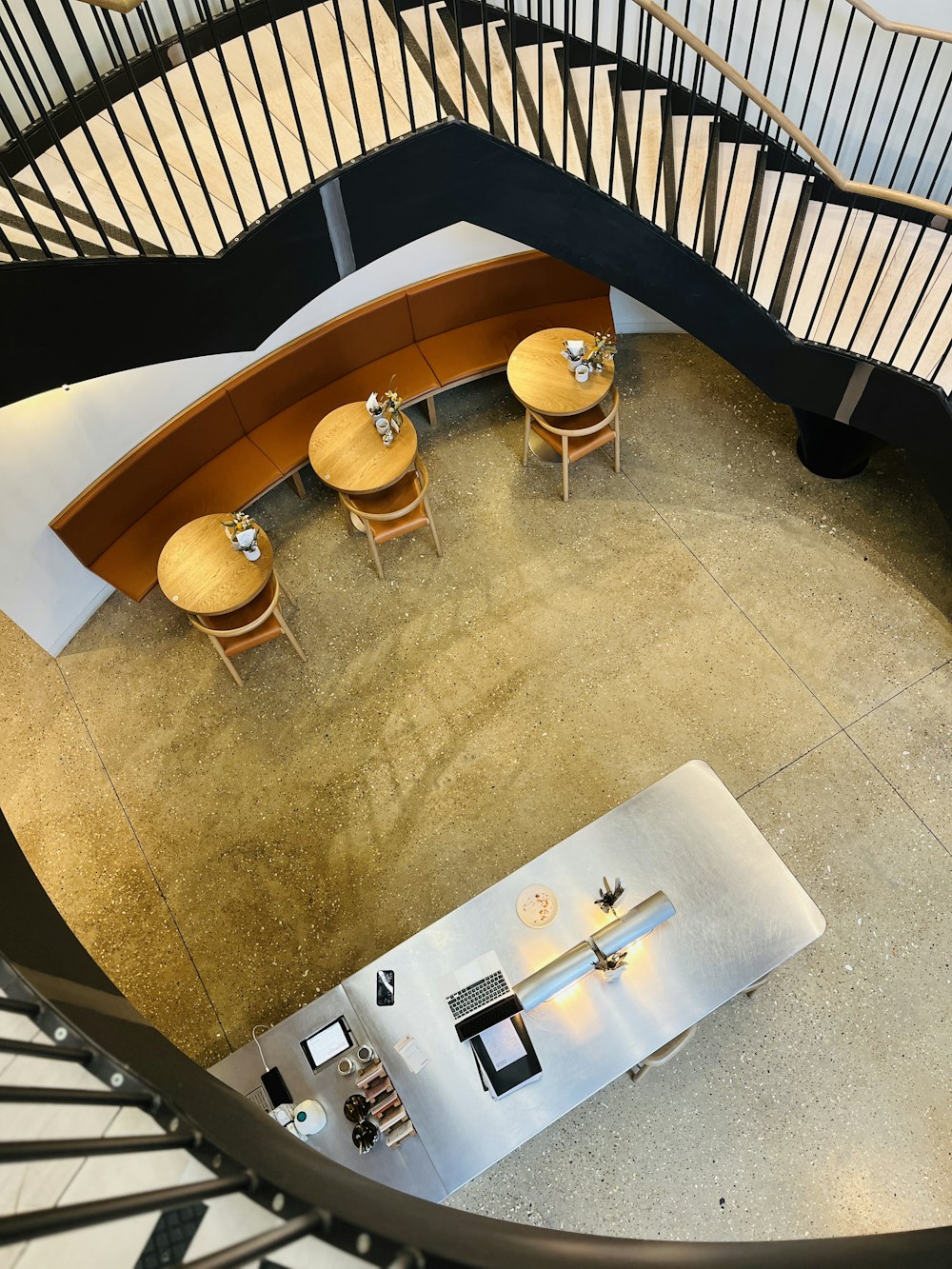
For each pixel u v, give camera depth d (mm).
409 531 5848
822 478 6336
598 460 6535
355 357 6438
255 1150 1699
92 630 6121
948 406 4828
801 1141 4359
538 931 4125
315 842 5285
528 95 5211
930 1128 4348
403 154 4312
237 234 4020
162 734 5695
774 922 4082
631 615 5875
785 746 5355
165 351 4070
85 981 2139
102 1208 1344
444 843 5223
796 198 5820
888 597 5824
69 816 5457
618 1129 4430
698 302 5145
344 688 5762
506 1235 1571
